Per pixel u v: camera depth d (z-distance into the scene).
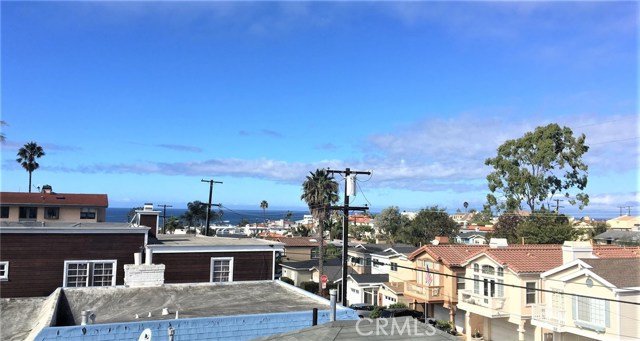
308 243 71.81
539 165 53.75
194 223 99.00
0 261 18.36
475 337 33.78
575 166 52.03
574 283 26.34
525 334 30.72
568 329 26.17
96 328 12.27
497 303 30.39
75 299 15.86
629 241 68.25
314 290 51.31
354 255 58.53
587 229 71.62
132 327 12.60
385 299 43.31
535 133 53.56
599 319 24.69
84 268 19.69
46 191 55.69
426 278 38.59
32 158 75.12
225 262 22.03
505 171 56.03
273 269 22.84
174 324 13.03
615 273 24.81
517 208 55.53
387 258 50.16
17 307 16.27
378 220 100.25
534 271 29.52
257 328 13.90
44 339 11.78
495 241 36.50
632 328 23.67
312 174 50.16
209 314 14.57
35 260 18.91
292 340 8.66
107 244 20.12
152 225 25.59
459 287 35.84
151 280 17.88
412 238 83.38
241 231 126.50
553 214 51.38
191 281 21.25
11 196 51.59
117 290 16.98
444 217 85.06
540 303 28.97
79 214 53.38
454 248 38.28
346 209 23.72
